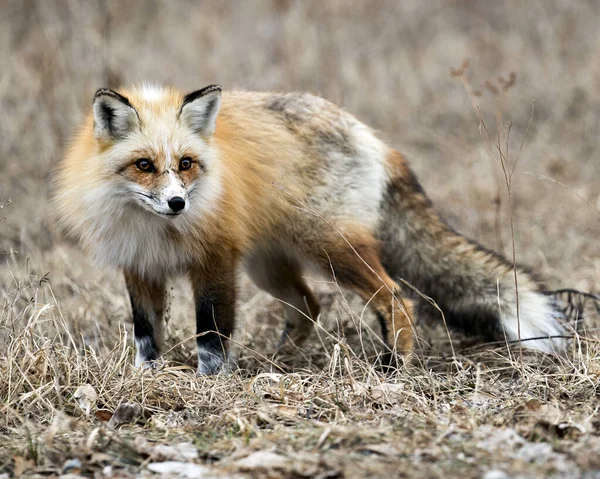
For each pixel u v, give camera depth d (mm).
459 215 16000
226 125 10594
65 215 10133
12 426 7922
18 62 19109
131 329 11398
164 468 6703
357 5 24562
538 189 16703
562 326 10453
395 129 20000
